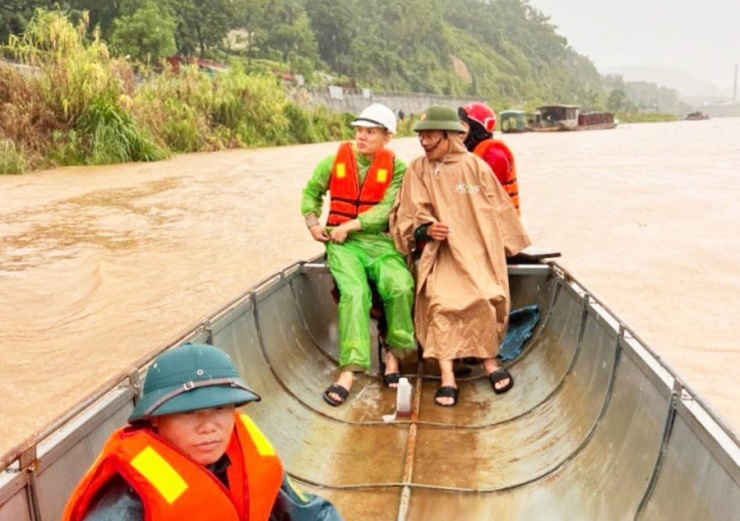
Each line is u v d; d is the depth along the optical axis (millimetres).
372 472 3414
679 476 2580
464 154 4375
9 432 4801
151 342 6332
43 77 19938
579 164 23719
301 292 4914
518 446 3639
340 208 4551
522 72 142125
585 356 3898
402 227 4406
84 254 9336
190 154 24703
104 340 6375
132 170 18875
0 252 9500
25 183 16094
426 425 3863
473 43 135125
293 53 69750
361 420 3949
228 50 70250
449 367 4172
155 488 1610
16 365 5836
